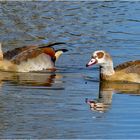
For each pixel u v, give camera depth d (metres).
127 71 24.53
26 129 19.25
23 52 26.52
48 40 29.59
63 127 19.39
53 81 24.48
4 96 22.39
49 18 32.94
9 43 29.14
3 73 25.80
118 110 20.98
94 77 25.16
